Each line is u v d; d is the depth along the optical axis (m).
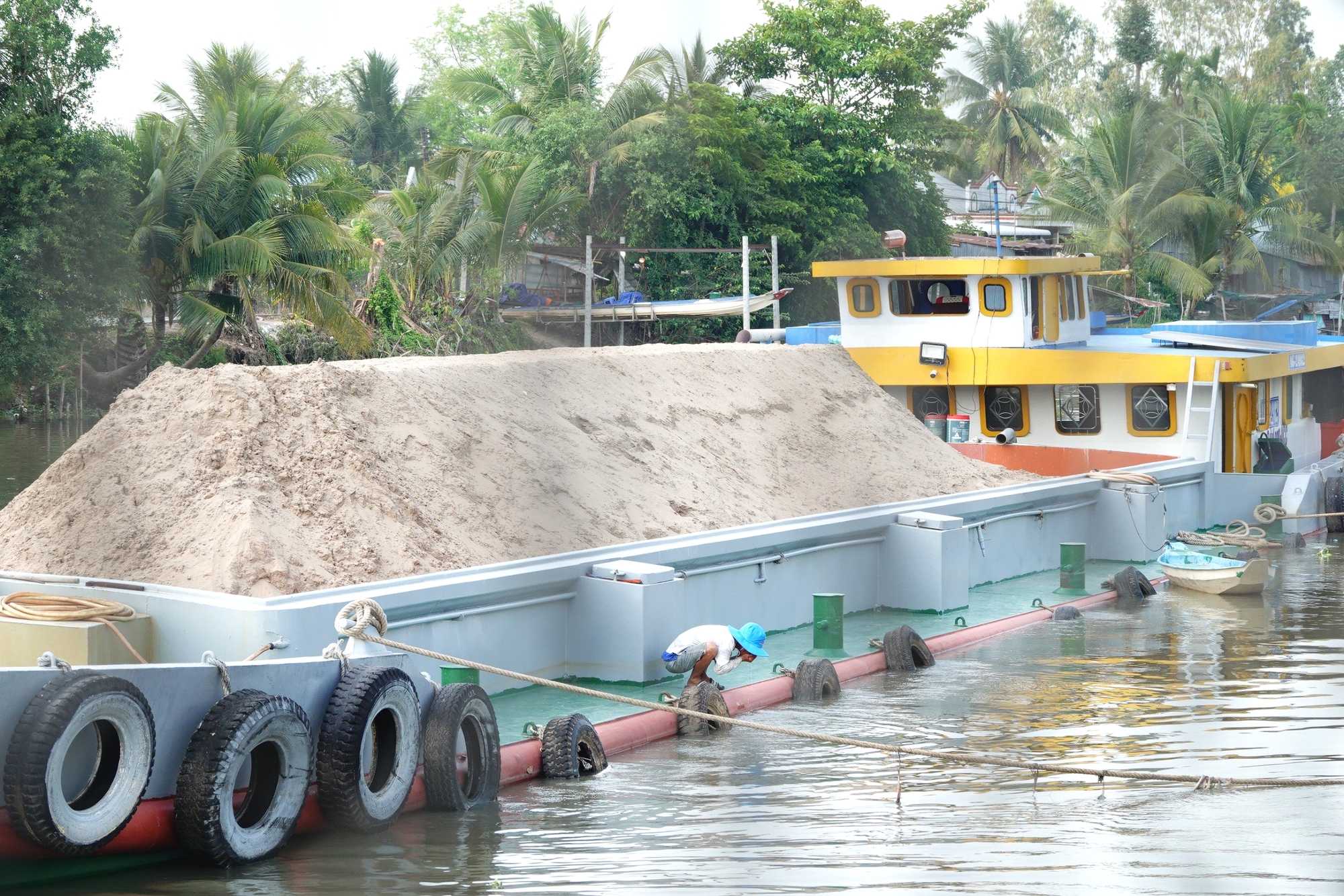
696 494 17.19
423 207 45.72
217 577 11.16
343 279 39.12
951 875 7.06
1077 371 23.16
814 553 16.08
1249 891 6.73
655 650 12.80
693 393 20.09
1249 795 9.01
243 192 38.41
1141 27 80.50
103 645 9.89
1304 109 72.75
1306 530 24.97
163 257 37.56
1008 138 82.81
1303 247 62.78
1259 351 25.83
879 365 24.44
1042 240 64.12
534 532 14.30
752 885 6.93
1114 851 7.56
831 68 51.94
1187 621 16.98
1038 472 24.48
